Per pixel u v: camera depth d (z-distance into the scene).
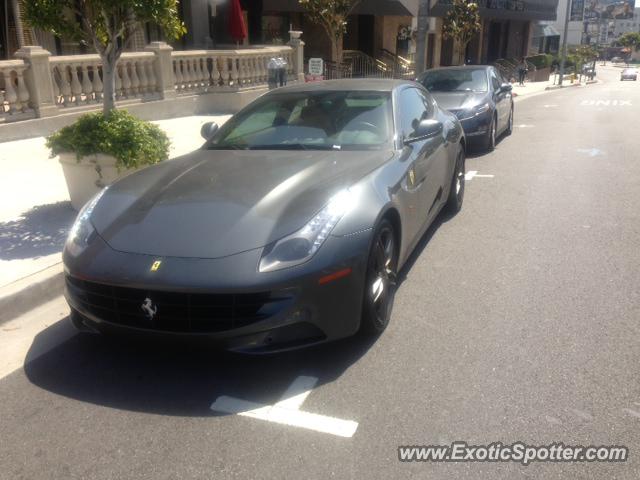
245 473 2.63
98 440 2.89
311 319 3.21
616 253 5.30
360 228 3.43
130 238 3.37
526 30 52.19
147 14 5.60
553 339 3.74
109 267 3.25
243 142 4.72
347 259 3.31
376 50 27.05
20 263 4.76
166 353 3.69
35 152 8.72
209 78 14.17
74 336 3.95
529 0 42.28
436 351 3.62
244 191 3.64
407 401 3.12
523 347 3.65
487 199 7.30
